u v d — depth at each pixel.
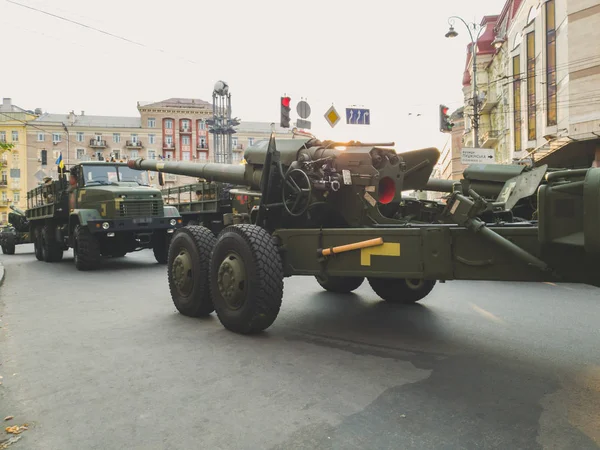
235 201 13.46
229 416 2.65
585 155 19.59
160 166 8.22
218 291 4.54
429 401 2.83
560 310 5.47
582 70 17.53
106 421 2.61
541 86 21.31
